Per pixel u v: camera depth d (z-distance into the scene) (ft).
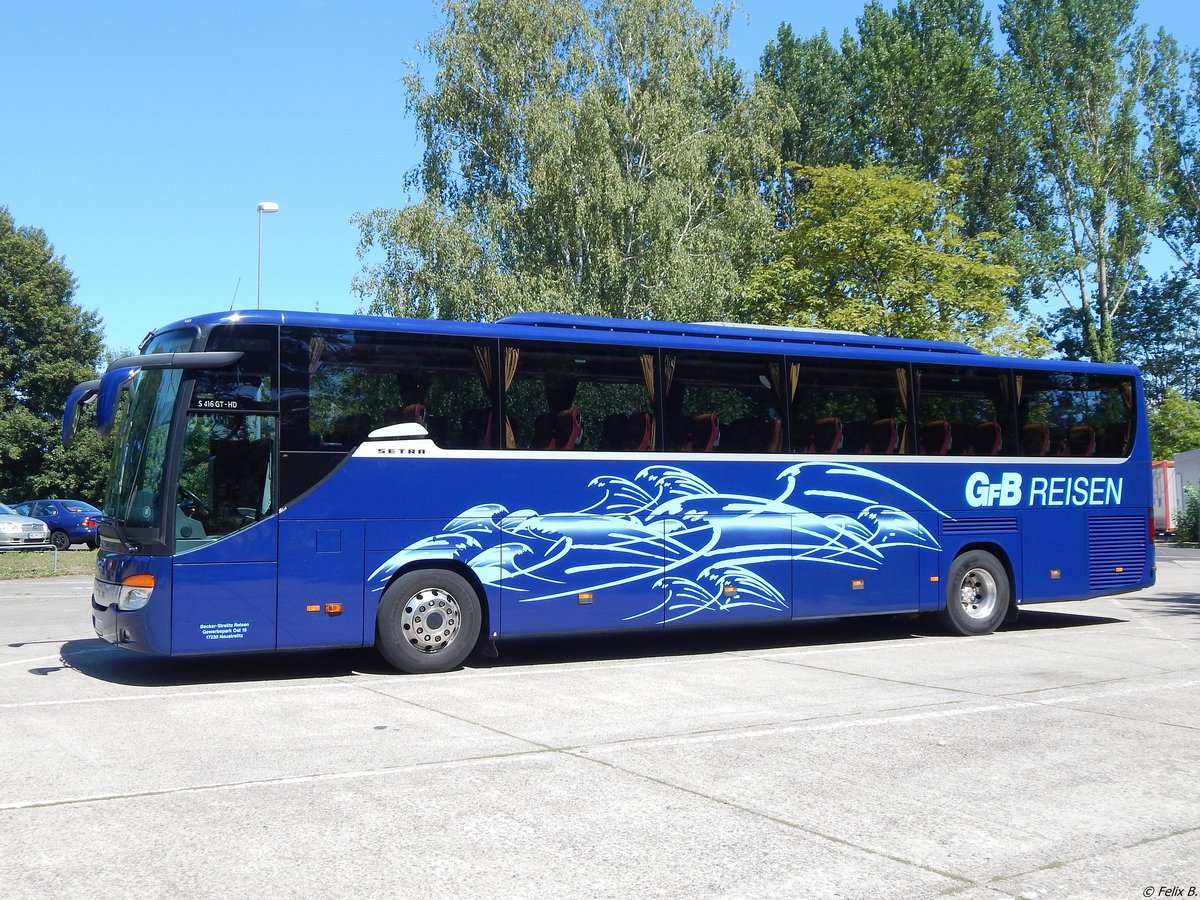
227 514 33.04
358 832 18.28
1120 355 207.10
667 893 15.58
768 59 173.88
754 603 41.29
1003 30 177.06
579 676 35.14
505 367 37.45
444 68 110.73
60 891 15.56
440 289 103.40
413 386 35.94
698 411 40.75
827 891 15.72
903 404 45.39
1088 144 174.40
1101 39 171.83
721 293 106.93
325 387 34.68
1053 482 48.91
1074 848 17.76
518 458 37.27
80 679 34.19
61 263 185.26
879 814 19.49
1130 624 51.13
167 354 32.68
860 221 103.45
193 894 15.46
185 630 32.24
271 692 31.83
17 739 25.29
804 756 23.77
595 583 38.24
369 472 34.94
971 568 46.68
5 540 107.86
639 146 110.52
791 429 42.65
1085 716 28.27
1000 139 162.71
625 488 39.04
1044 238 167.94
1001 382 47.96
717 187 120.37
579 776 21.98
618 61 113.19
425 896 15.43
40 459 183.52
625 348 39.60
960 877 16.37
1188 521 130.31
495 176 112.37
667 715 28.40
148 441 33.45
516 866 16.65
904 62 160.04
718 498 40.86
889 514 44.62
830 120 167.12
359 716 28.19
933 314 104.68
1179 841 18.13
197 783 21.38
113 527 33.88
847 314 99.35
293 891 15.58
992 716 28.27
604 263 104.17
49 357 180.75
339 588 34.30
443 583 35.96
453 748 24.47
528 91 110.11
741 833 18.34
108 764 22.88
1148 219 171.22
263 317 34.14
